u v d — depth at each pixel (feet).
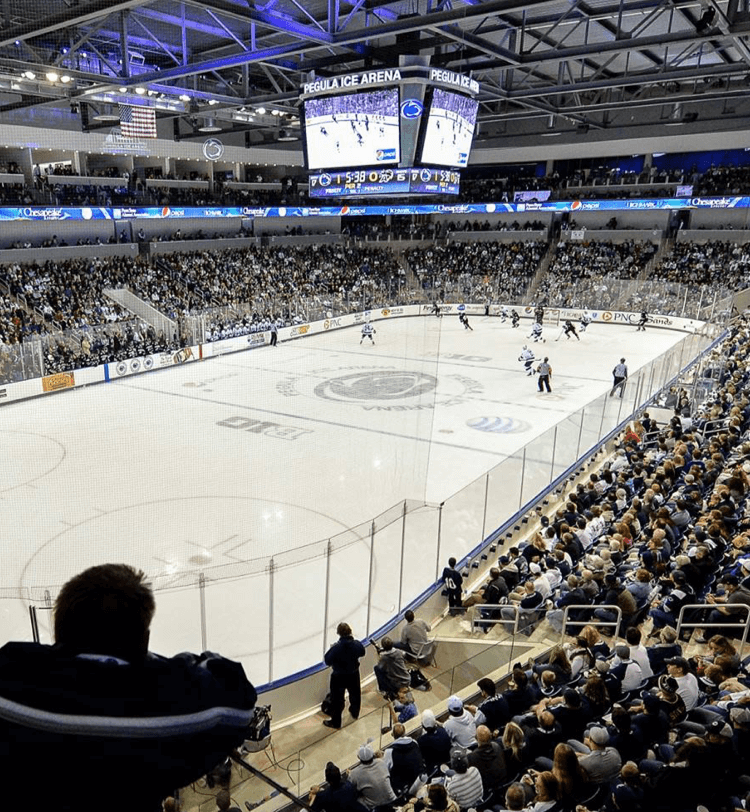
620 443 63.93
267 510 50.98
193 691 4.23
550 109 131.13
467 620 36.40
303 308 127.44
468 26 92.79
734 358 83.87
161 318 108.88
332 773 19.56
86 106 126.11
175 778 4.07
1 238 122.42
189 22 84.64
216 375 95.71
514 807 18.40
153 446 66.13
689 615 30.37
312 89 88.12
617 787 17.94
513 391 88.89
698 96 115.24
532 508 49.44
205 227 160.04
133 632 4.21
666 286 141.28
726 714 21.57
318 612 34.40
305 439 67.46
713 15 63.00
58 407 81.35
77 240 134.72
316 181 93.40
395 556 38.32
